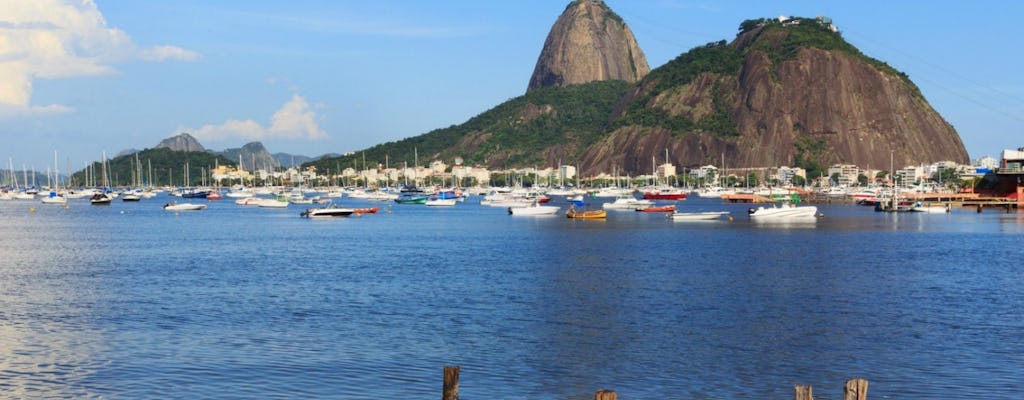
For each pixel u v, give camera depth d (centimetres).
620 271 8819
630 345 5141
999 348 5047
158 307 6481
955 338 5325
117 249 11738
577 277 8288
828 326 5709
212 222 18762
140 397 4112
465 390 4231
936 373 4516
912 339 5297
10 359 4778
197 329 5600
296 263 9781
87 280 8144
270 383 4325
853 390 2802
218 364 4675
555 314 6153
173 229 16275
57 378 4416
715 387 4288
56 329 5600
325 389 4231
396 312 6247
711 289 7412
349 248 11944
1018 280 8062
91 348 5041
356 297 6988
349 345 5122
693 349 5047
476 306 6512
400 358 4816
